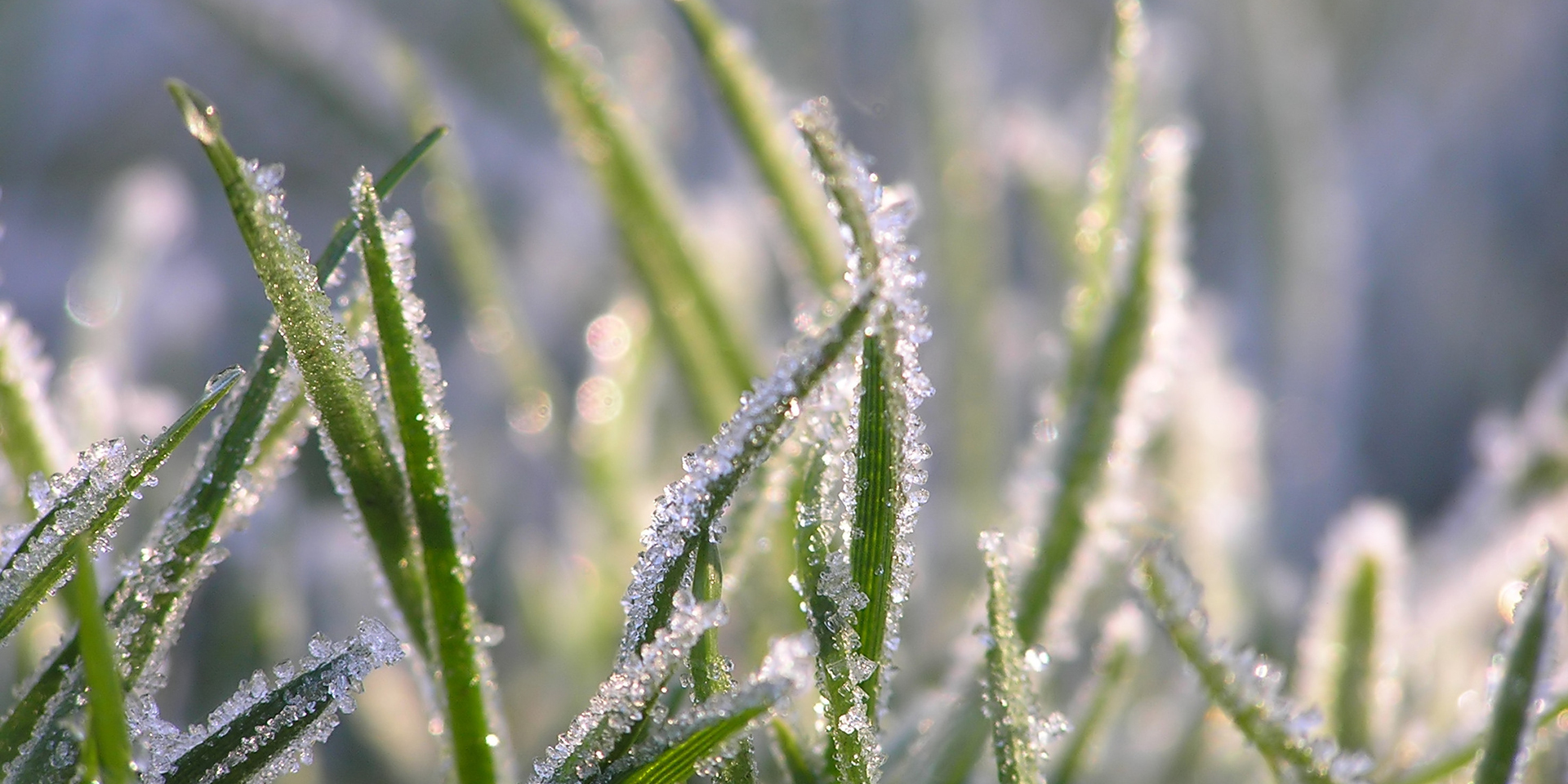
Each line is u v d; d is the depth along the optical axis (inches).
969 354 20.4
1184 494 19.6
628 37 24.9
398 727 17.8
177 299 27.8
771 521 13.0
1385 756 14.4
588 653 18.1
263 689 12.2
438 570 11.9
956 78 22.2
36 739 11.9
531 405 20.6
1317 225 28.3
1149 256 14.3
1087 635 17.0
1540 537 16.3
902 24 22.9
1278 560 24.9
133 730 12.0
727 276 20.1
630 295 21.1
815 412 12.3
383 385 12.0
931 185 21.3
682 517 12.0
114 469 12.1
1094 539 14.2
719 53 15.1
